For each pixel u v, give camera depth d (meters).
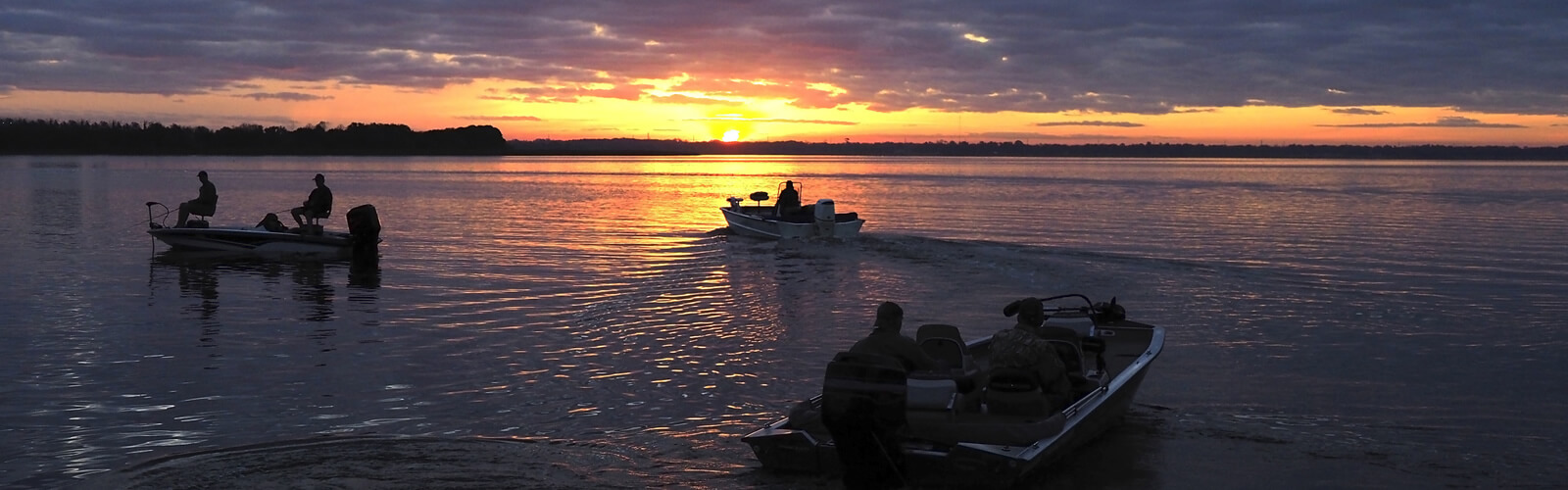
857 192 62.38
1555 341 14.00
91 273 20.33
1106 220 37.38
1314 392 11.22
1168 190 65.69
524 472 8.30
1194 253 25.56
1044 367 8.56
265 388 11.01
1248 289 18.89
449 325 14.78
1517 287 19.25
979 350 11.04
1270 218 38.84
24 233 29.31
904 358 8.55
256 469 8.26
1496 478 8.52
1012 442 8.06
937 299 17.72
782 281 19.83
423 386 11.18
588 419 9.98
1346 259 24.08
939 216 40.19
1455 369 12.34
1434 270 21.83
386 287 18.64
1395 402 10.84
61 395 10.64
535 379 11.55
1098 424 9.30
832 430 7.66
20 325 14.49
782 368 12.25
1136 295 18.14
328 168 120.38
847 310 16.50
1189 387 11.48
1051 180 87.00
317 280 19.53
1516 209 44.72
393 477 8.12
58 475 8.21
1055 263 22.59
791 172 109.69
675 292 18.30
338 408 10.27
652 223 34.72
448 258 23.66
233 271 20.83
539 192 58.44
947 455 7.75
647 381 11.54
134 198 48.97
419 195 55.00
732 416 10.22
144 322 14.81
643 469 8.45
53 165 121.88
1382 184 79.12
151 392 10.80
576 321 15.20
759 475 8.30
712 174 97.94
